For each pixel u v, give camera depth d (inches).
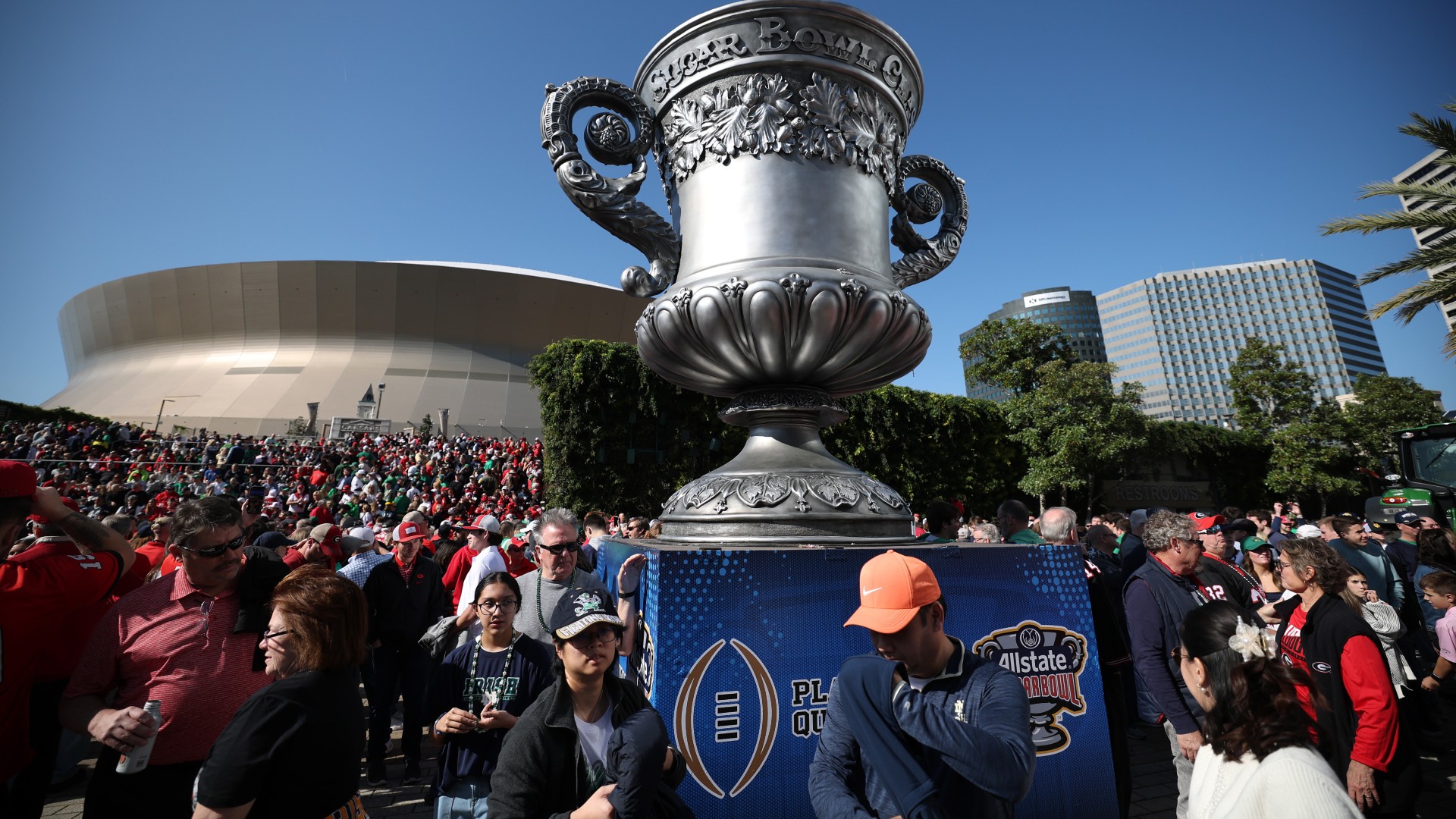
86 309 2488.9
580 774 63.9
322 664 63.8
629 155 106.1
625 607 88.2
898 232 121.0
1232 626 60.9
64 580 95.9
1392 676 150.5
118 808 74.7
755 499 87.4
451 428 1433.3
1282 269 4175.7
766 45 92.4
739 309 86.1
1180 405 4097.0
